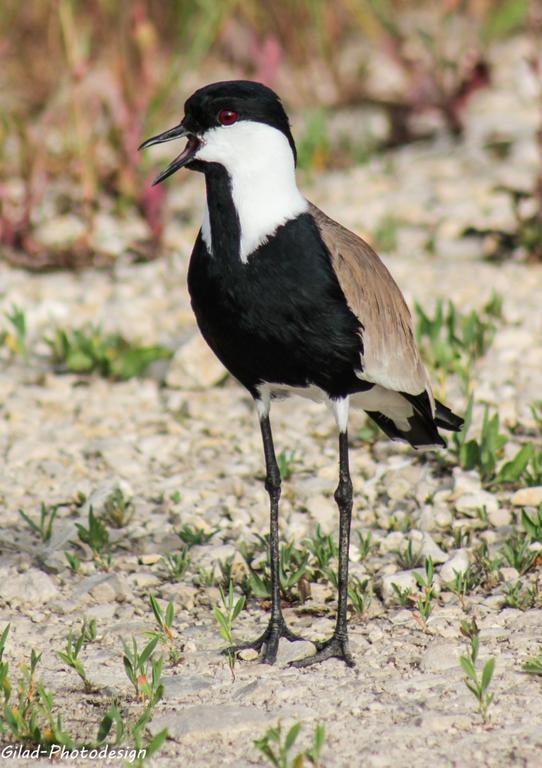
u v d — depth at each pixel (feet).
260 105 28.40
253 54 69.82
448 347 44.16
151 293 54.29
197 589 32.40
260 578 32.42
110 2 68.44
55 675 28.17
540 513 33.27
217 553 33.91
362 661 28.25
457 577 30.76
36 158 63.36
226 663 28.60
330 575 31.63
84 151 59.88
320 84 79.05
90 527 34.19
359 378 29.71
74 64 59.77
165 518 36.45
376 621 30.22
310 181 65.67
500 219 59.21
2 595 32.01
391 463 39.06
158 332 50.37
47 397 44.73
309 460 39.65
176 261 57.41
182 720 25.63
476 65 70.03
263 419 30.50
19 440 41.70
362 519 35.91
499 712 25.36
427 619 29.73
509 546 32.60
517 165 65.31
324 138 67.62
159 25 75.00
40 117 70.59
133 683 26.73
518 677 26.63
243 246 28.35
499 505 35.96
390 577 31.45
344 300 28.55
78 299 53.83
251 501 37.40
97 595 31.94
